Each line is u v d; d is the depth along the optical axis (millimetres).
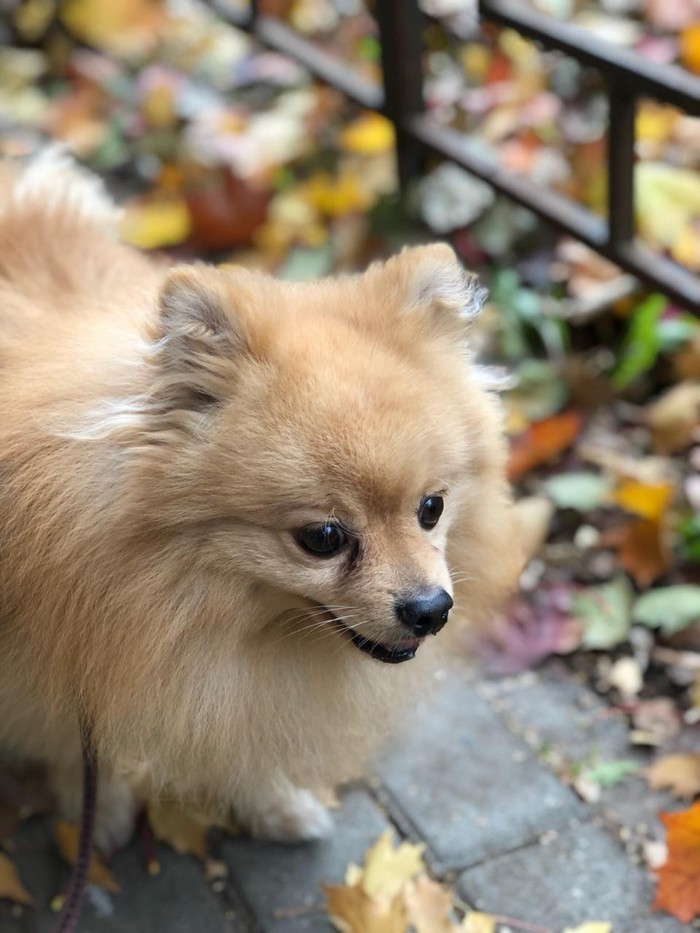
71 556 431
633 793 574
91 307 495
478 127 948
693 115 666
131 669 440
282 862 562
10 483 440
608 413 774
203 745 465
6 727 523
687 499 699
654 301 763
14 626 465
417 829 567
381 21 823
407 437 425
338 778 536
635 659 641
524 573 688
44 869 564
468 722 615
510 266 857
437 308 467
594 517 713
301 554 427
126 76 1097
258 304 446
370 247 887
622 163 713
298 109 1009
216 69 1089
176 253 914
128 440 427
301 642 469
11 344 481
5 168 628
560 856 549
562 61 973
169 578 433
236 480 419
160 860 566
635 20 980
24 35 1162
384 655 446
